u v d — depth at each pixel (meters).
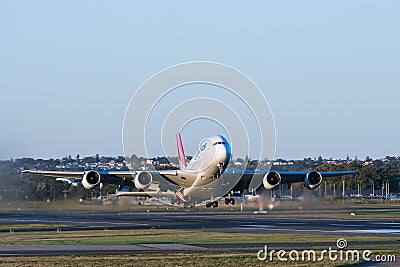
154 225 116.31
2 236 93.81
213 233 96.50
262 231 100.31
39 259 64.44
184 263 61.53
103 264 60.75
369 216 144.12
